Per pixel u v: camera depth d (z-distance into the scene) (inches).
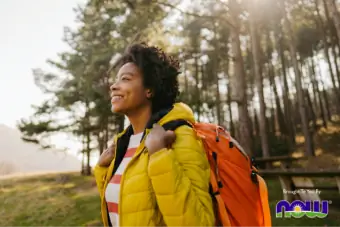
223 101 371.6
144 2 381.7
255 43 488.4
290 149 724.7
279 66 1103.0
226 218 32.9
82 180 684.7
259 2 585.9
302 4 726.5
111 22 482.3
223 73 968.9
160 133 33.7
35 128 615.5
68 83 586.9
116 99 40.8
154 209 33.4
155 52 42.6
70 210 316.2
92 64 434.9
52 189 558.6
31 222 277.0
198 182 32.8
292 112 1019.3
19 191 548.7
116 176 41.4
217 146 36.6
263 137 467.8
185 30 654.5
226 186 35.0
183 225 29.8
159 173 31.3
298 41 928.9
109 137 719.7
